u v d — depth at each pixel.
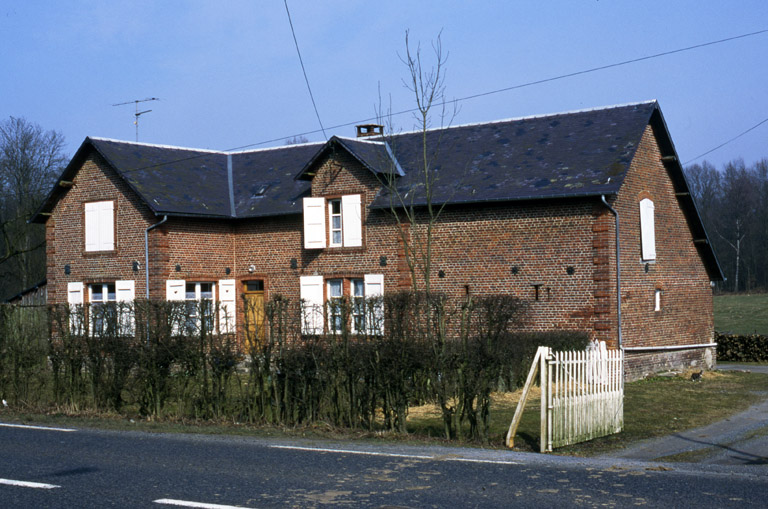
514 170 24.58
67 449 11.27
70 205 28.80
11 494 8.31
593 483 8.70
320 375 13.74
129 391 15.43
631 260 23.73
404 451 11.12
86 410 15.62
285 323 14.16
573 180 22.97
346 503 7.77
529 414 15.89
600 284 22.55
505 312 12.88
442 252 24.89
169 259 26.84
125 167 27.34
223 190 29.55
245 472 9.39
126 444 11.76
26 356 16.70
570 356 12.77
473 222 24.45
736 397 19.89
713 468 10.03
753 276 73.75
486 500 7.88
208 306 14.99
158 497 8.08
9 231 46.72
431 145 27.64
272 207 28.00
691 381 23.42
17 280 49.19
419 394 14.01
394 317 13.19
